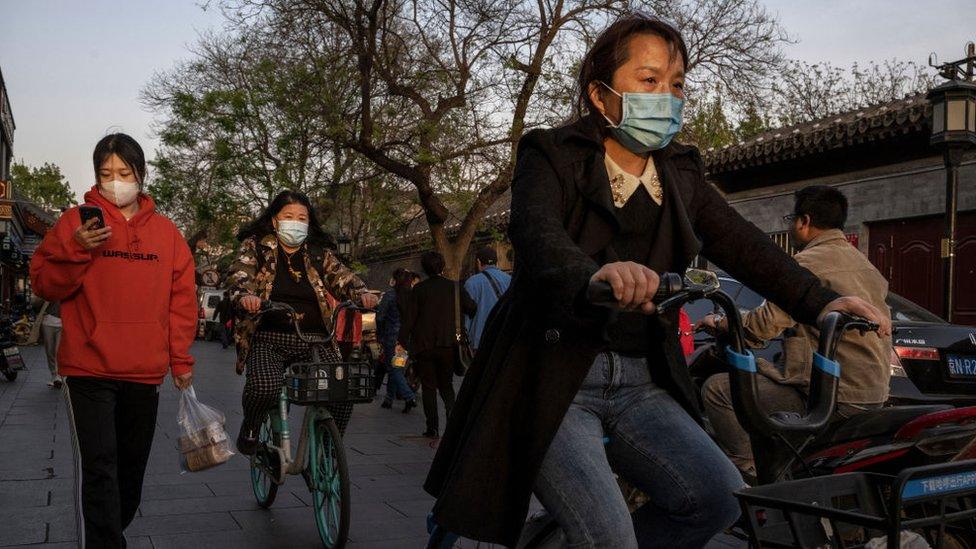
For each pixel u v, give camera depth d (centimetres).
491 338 207
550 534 218
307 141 2105
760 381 362
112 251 344
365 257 3219
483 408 193
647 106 198
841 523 176
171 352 366
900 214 1246
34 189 7381
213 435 394
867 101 2870
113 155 347
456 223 2653
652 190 207
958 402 532
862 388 343
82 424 336
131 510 368
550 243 178
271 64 1986
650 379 205
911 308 623
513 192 201
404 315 820
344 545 414
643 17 208
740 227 214
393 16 1928
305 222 470
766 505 158
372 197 2388
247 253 470
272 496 495
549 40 1866
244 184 2561
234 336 475
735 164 1458
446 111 1970
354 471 641
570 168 199
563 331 189
